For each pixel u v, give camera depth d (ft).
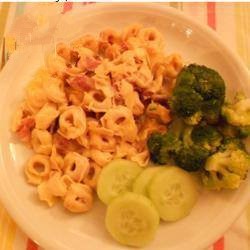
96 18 1.39
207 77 1.18
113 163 1.16
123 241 1.08
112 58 1.32
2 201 1.11
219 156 1.13
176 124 1.23
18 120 1.22
